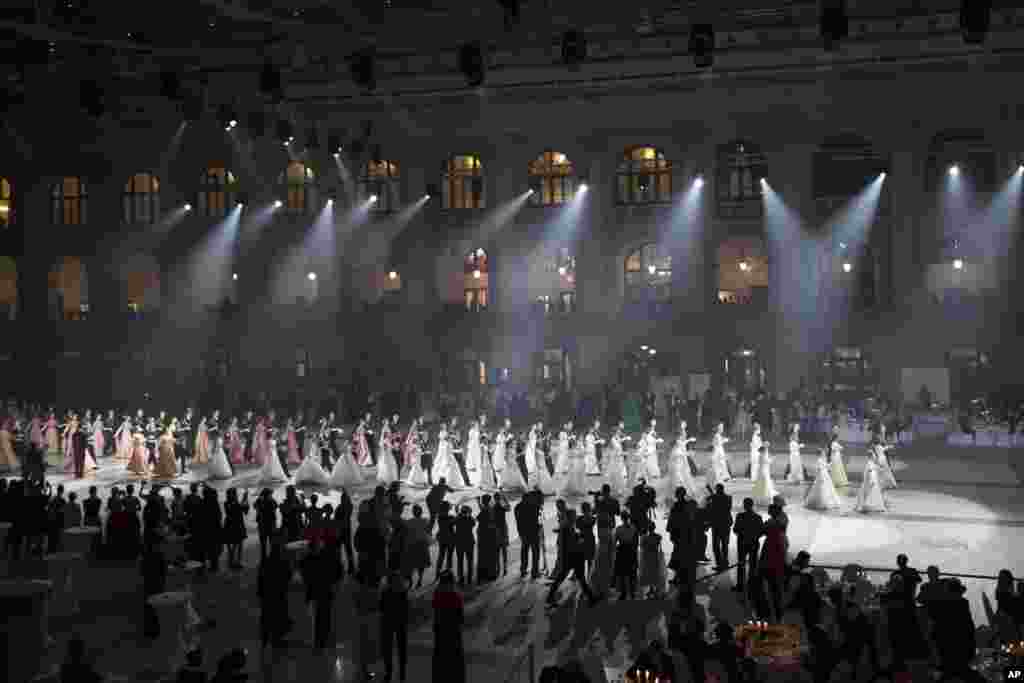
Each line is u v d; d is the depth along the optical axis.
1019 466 34.81
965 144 46.22
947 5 37.28
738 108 47.12
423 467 31.88
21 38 38.75
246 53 41.62
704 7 36.50
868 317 46.53
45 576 21.30
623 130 49.50
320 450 34.41
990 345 45.16
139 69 43.38
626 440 31.11
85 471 35.69
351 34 38.53
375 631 17.58
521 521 20.91
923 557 21.94
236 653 11.66
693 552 19.30
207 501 21.81
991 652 14.42
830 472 30.36
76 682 11.84
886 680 13.29
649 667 12.23
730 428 43.31
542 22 37.56
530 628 17.61
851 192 47.53
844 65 42.56
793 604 15.48
